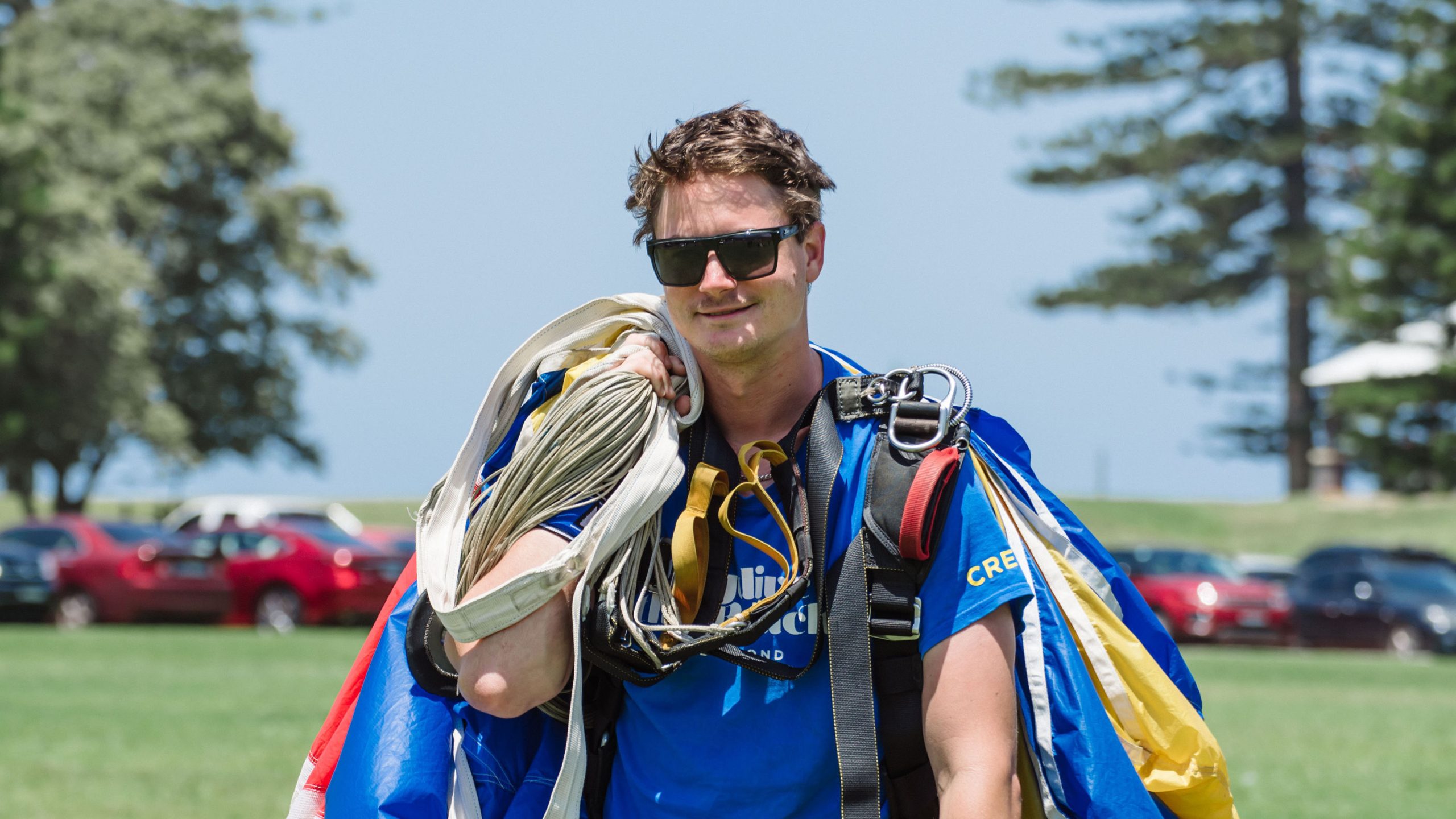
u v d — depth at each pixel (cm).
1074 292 18725
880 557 890
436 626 946
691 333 939
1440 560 10562
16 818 2469
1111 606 977
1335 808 2775
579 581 905
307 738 3516
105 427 16388
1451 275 15462
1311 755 3562
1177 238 18775
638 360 943
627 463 923
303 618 8825
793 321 941
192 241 19112
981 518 901
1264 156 18125
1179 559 10406
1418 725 4266
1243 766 3359
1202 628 9694
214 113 18825
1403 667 7406
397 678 975
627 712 951
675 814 916
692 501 920
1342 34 18075
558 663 914
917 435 913
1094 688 941
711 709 915
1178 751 952
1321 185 19000
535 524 909
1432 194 15488
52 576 9494
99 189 17150
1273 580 11644
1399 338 16625
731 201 924
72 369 16000
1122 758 913
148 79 18538
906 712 895
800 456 938
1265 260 18812
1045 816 915
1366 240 16112
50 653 6406
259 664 5894
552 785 959
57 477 17512
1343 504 17812
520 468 913
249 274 19450
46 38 18650
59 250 15662
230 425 19588
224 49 19450
